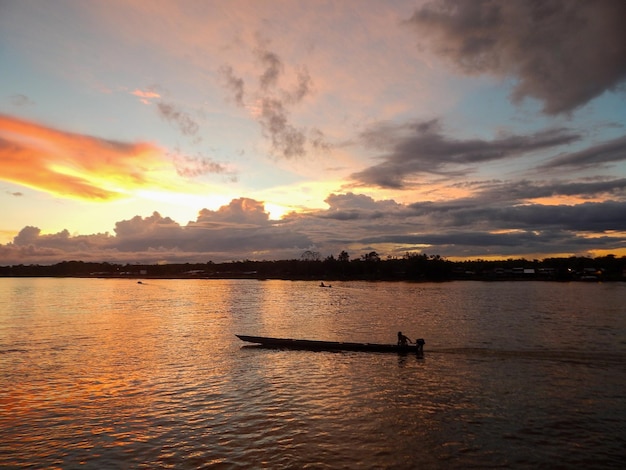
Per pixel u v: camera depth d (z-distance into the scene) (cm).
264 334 5172
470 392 2734
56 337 4894
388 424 2212
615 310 7662
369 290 14912
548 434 2098
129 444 1981
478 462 1819
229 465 1781
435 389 2797
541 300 9969
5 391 2777
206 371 3284
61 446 1966
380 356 3759
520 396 2652
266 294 13425
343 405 2497
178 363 3553
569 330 5312
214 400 2591
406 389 2803
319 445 1967
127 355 3875
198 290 16338
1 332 5278
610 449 1944
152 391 2773
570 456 1877
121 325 5962
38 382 2986
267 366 3434
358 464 1794
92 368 3384
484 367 3359
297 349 4075
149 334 5125
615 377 3066
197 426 2184
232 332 5303
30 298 11481
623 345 4291
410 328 5584
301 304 9425
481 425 2202
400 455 1877
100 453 1895
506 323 5991
